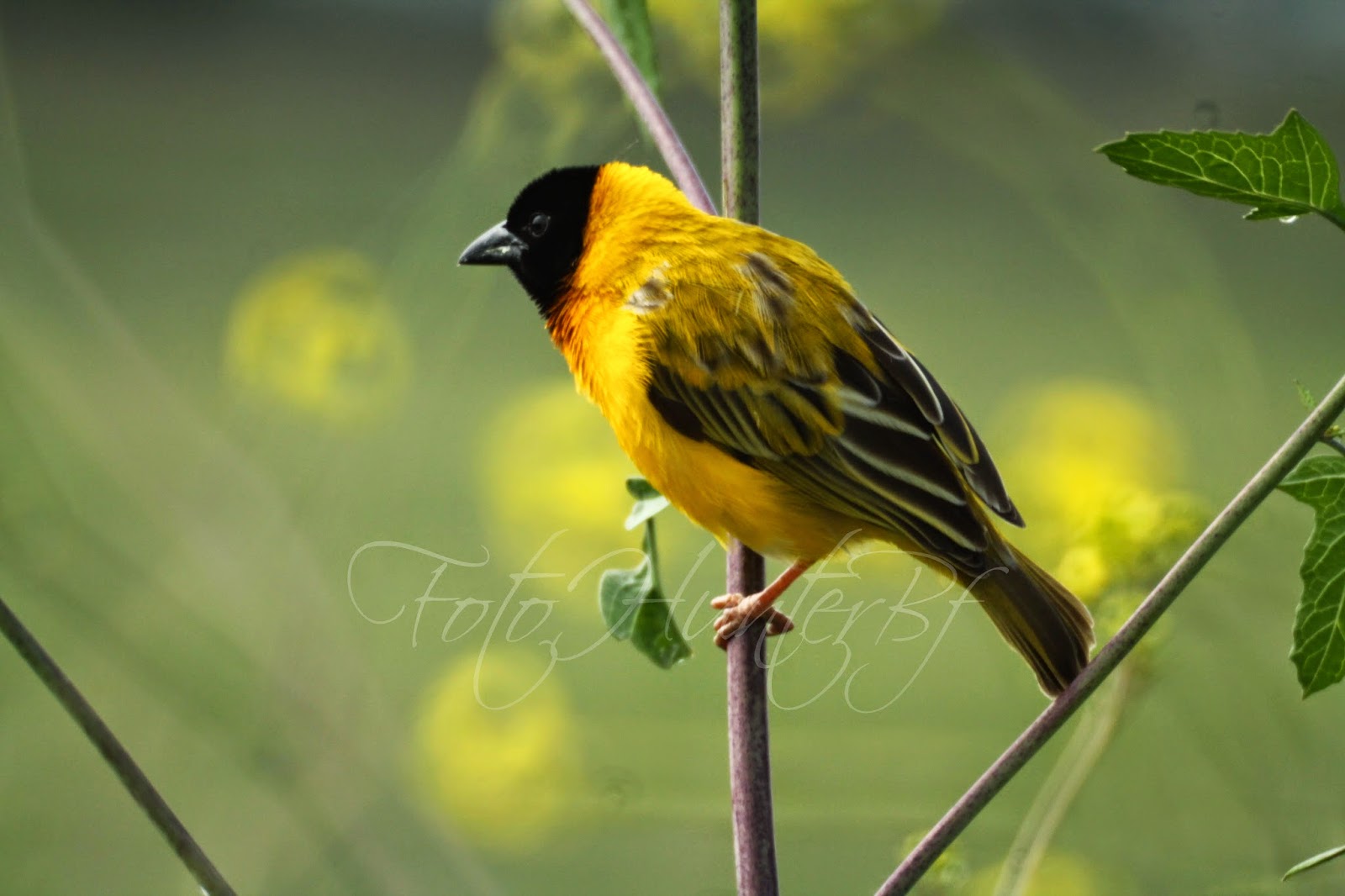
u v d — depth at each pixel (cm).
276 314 1141
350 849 831
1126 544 748
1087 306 1902
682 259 752
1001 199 2230
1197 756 880
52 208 2077
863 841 940
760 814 530
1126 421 977
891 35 1023
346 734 836
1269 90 1717
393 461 1157
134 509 852
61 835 972
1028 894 850
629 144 882
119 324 909
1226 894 805
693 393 729
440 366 1087
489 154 977
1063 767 761
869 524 718
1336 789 852
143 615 820
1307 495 475
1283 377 1697
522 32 955
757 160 592
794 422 715
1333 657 477
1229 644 864
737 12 588
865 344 730
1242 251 2106
